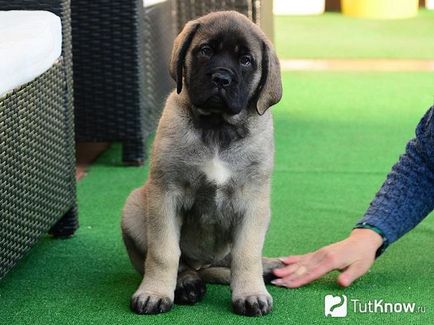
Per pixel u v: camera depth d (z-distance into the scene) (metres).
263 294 2.55
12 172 2.69
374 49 7.46
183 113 2.52
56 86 3.09
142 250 2.73
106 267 2.94
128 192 3.82
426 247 3.12
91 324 2.46
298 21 9.14
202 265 2.80
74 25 4.16
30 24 2.95
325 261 2.73
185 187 2.56
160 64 4.79
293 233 3.28
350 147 4.55
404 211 2.80
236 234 2.62
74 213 3.25
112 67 4.18
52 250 3.11
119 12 4.14
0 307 2.60
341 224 3.39
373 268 2.91
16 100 2.72
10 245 2.68
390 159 4.34
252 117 2.54
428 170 2.82
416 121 5.08
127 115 4.21
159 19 4.75
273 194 3.78
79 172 4.15
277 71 2.55
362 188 3.88
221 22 2.51
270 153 2.58
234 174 2.54
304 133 4.83
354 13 9.53
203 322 2.46
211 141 2.52
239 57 2.50
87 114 4.23
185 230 2.70
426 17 9.35
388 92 5.85
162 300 2.52
